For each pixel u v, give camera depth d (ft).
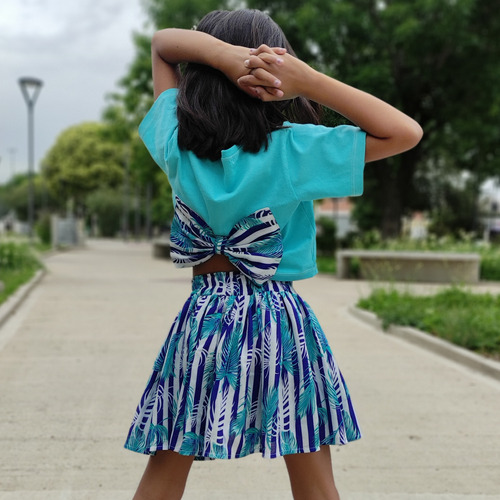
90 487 8.61
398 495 8.40
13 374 15.08
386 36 52.37
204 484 8.85
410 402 13.05
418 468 9.48
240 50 4.66
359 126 4.65
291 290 5.03
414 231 93.35
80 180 200.13
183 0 58.13
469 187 98.48
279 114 4.81
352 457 9.94
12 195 245.04
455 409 12.58
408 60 56.24
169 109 5.14
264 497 8.38
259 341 4.69
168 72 5.29
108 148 200.03
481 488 8.73
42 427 11.14
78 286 37.04
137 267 57.06
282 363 4.71
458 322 19.48
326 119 5.26
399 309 22.97
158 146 5.08
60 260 67.05
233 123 4.68
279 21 51.55
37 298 30.63
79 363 16.34
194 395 4.62
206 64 4.83
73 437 10.63
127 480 8.86
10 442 10.36
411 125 4.55
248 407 4.61
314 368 4.91
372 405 12.81
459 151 75.31
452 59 55.93
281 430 4.62
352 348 18.97
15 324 22.67
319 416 4.84
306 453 4.89
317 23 48.78
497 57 56.29
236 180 4.64
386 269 47.24
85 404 12.59
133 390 13.69
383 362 16.98
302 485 4.98
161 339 19.97
